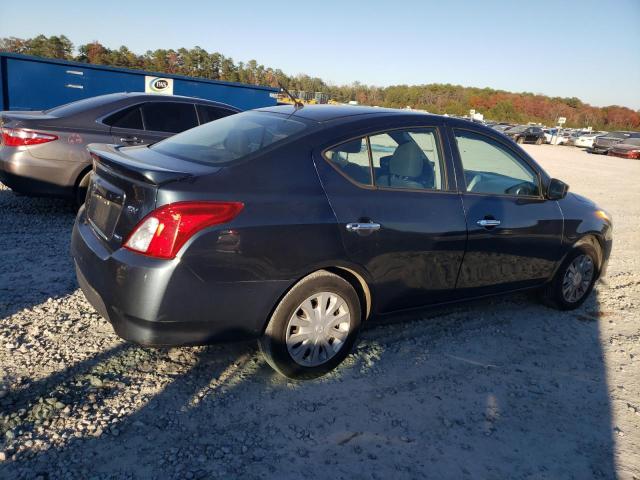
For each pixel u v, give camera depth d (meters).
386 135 3.57
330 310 3.30
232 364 3.44
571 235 4.63
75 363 3.25
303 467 2.58
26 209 6.83
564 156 30.14
